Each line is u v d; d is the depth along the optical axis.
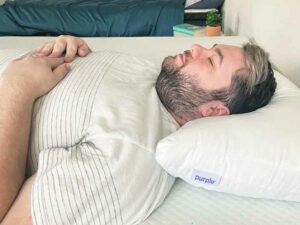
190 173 0.77
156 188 0.77
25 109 0.79
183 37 1.74
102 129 0.75
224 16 2.40
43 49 1.03
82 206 0.67
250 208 0.79
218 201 0.81
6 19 2.21
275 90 0.95
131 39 1.68
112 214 0.70
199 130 0.77
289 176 0.73
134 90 0.89
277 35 1.37
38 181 0.70
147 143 0.77
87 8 2.24
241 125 0.79
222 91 0.86
